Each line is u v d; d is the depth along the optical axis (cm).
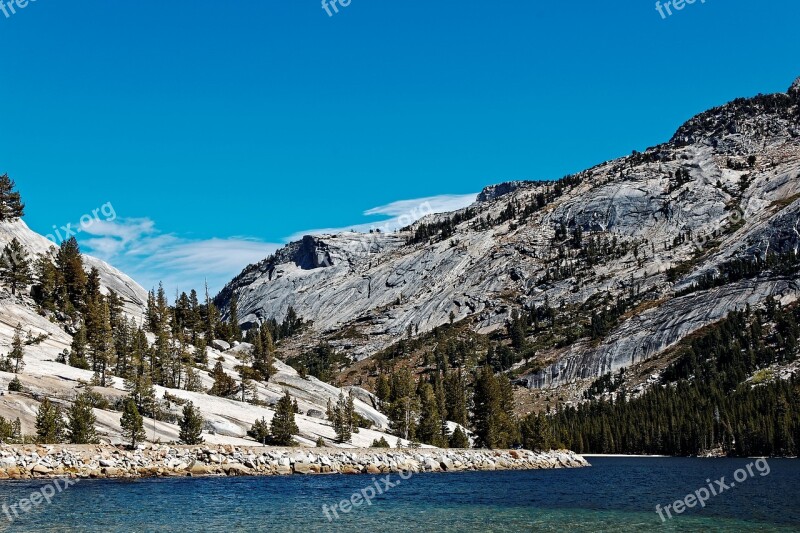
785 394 19275
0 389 9812
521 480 10062
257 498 6838
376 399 19788
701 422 19500
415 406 15462
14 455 7762
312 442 12006
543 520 6047
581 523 5906
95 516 5544
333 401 16950
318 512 6119
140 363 12900
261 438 11194
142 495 6738
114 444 8962
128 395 11000
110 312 17312
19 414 9238
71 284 17362
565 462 14088
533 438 15038
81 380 11225
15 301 15388
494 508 6781
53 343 14162
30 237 19075
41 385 10456
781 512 6700
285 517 5791
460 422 19288
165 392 12300
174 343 15925
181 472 8681
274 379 17650
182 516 5650
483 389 14938
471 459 12331
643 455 19988
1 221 17888
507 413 18362
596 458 18350
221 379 14538
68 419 9419
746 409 19162
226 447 9669
